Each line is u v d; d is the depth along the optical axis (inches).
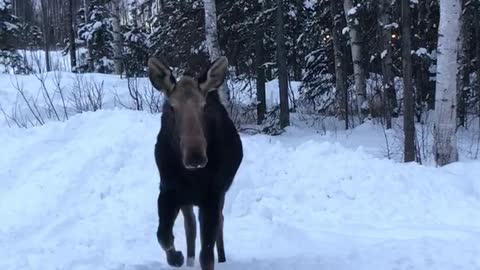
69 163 351.9
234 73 832.3
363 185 340.5
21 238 273.4
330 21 804.6
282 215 311.9
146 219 297.3
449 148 463.5
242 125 741.3
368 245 249.4
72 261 228.8
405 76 478.0
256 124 768.3
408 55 482.3
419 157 482.3
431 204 321.1
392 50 746.2
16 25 1026.1
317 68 824.3
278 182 347.3
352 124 743.7
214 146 191.8
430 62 748.0
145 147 368.5
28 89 690.2
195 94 177.5
